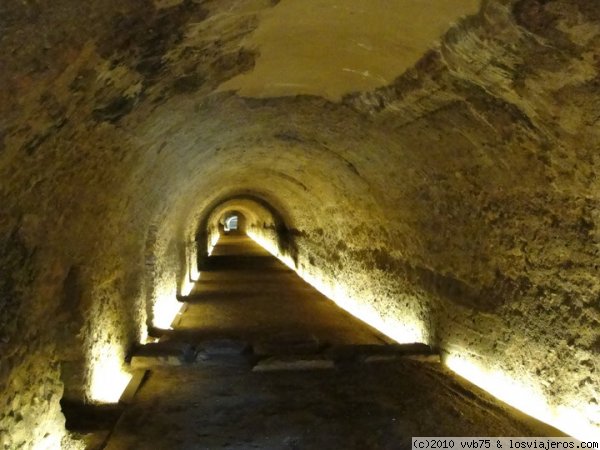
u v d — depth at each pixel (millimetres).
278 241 18125
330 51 3824
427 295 6086
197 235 14727
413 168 5293
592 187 3268
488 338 4840
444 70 3463
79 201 3617
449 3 2781
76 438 3816
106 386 4914
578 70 2703
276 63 4023
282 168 10125
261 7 2848
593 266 3500
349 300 9227
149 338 6953
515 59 2922
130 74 2900
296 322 8148
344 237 9297
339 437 3912
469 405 4512
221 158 8148
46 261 3238
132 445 3799
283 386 5070
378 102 4484
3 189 2484
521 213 4125
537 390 4184
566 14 2426
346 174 7250
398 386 5039
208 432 4023
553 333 3961
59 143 2820
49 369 3367
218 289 11727
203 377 5336
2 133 2230
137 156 4434
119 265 5254
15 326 2850
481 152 4102
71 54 2225
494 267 4660
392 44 3467
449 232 5316
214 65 3572
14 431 2830
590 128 2955
